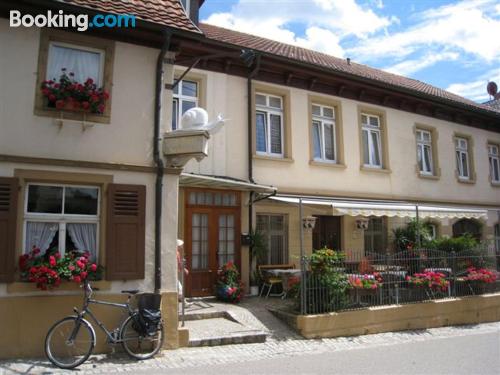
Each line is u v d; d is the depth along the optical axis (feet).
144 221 25.94
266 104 43.50
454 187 57.36
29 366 21.66
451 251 42.06
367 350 27.63
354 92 49.03
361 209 40.27
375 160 51.03
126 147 26.12
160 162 26.53
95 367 22.03
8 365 21.67
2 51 23.97
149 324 23.82
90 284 24.34
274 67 42.91
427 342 30.42
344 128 47.78
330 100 47.14
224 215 39.19
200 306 33.76
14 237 22.99
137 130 26.55
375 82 48.06
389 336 32.07
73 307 23.98
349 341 29.94
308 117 45.24
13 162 23.43
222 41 38.68
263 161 41.78
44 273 22.74
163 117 27.40
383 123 51.34
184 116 27.58
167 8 28.84
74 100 24.53
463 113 59.00
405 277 35.96
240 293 36.04
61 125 24.68
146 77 27.20
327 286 31.63
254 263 39.88
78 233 25.07
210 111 39.17
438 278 36.45
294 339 29.09
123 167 25.68
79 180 24.72
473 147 60.80
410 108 54.13
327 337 30.32
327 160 46.88
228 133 40.01
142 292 25.52
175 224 26.76
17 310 22.95
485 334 33.83
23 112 24.04
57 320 23.61
